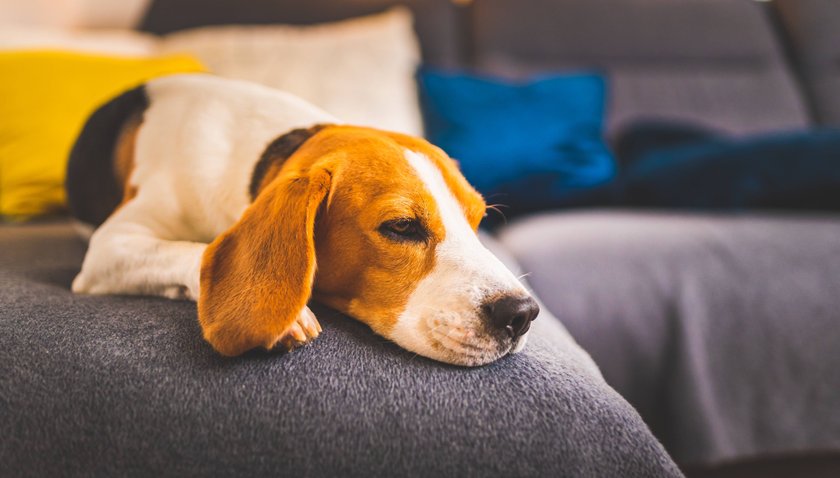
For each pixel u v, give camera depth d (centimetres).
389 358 81
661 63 278
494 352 82
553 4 278
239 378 71
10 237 133
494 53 266
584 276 144
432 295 88
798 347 136
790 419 136
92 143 139
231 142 117
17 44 202
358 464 64
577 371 81
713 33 282
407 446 65
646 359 140
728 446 135
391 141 102
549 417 69
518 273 135
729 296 138
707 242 145
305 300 79
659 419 140
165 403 67
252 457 65
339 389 70
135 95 137
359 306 95
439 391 72
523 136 209
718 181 179
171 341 77
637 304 141
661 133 233
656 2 286
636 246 146
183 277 92
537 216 197
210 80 133
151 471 64
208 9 258
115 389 68
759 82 276
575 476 65
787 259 140
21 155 165
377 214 92
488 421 68
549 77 231
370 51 225
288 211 83
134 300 93
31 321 79
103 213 132
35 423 67
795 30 299
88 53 187
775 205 172
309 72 213
